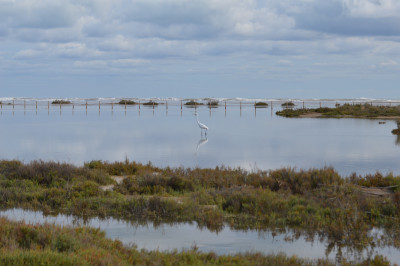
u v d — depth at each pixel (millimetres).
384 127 45719
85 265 6500
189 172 17375
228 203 12789
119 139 33500
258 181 15258
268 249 9195
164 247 9195
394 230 10617
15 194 13609
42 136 34875
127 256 7613
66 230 8430
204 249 9125
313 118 63062
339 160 22750
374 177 15602
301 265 7875
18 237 7777
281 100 151000
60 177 15578
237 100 152875
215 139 34125
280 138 34781
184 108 98438
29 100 137000
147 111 81125
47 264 6398
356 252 9117
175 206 12203
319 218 11195
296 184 14492
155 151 26719
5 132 38000
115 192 14070
